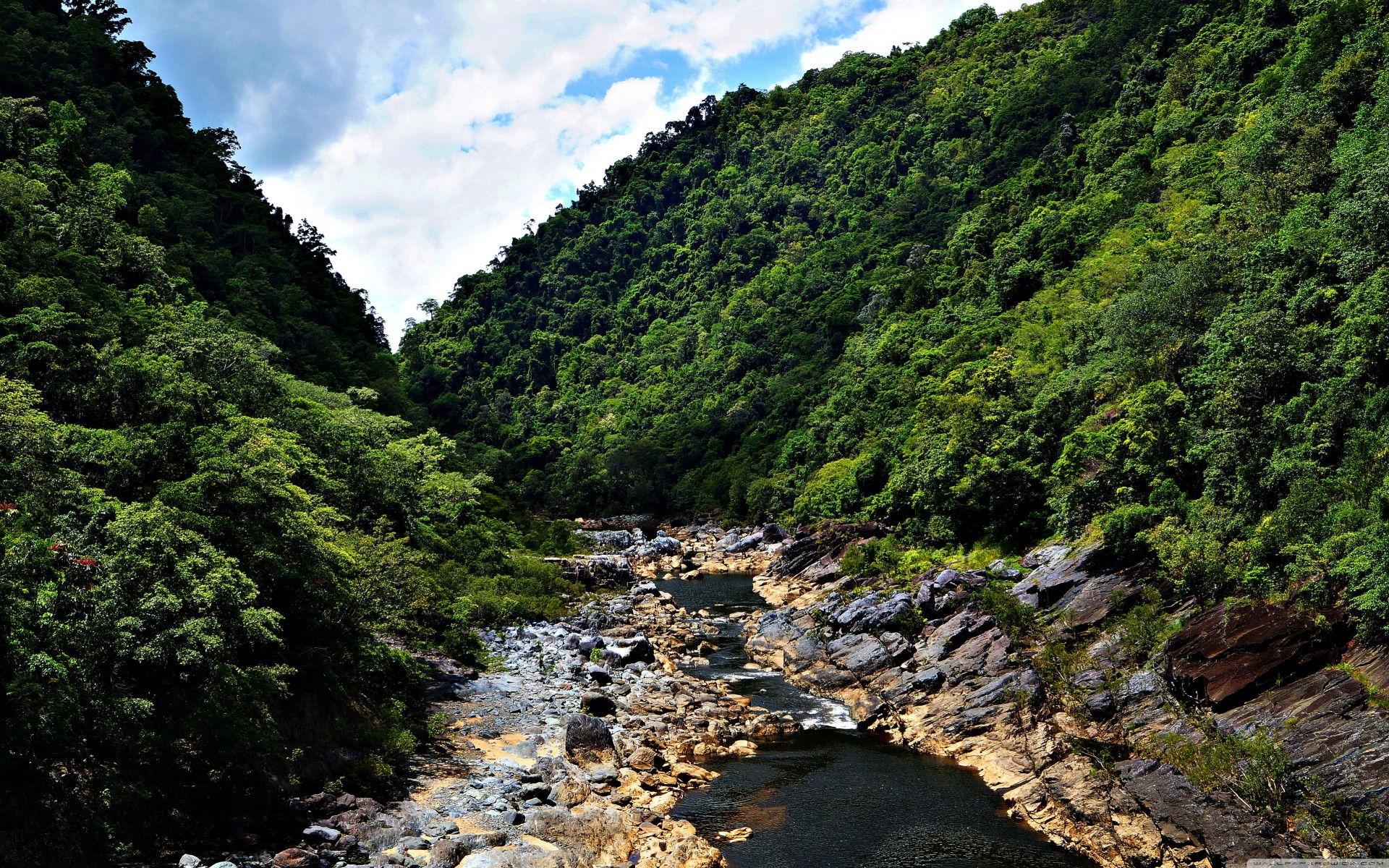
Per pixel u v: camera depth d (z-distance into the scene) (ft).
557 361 622.54
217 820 55.67
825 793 76.54
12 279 109.50
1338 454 87.66
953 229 448.65
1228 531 89.86
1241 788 61.21
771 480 321.32
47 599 49.55
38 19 294.46
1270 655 72.08
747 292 559.38
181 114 339.77
